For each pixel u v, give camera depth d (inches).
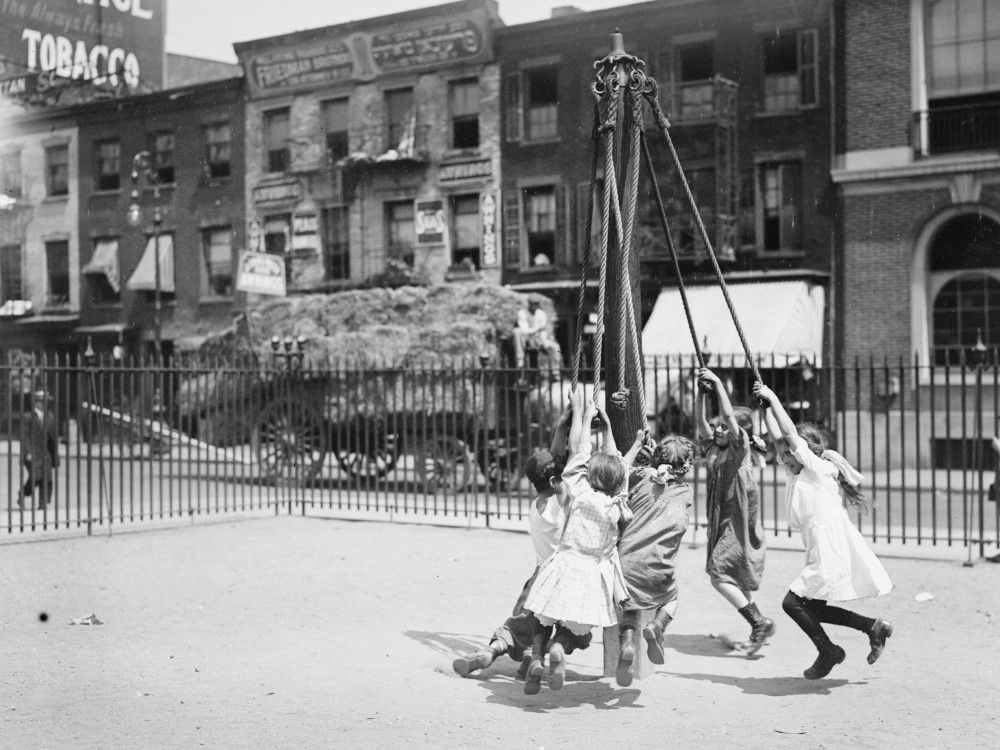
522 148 1246.9
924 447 955.3
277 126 1453.0
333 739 220.2
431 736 222.7
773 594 398.6
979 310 978.1
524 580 427.5
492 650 269.4
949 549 486.3
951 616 354.3
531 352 716.0
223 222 1485.0
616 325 288.5
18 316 1637.6
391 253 1357.0
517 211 1251.2
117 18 1637.6
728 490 309.6
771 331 994.7
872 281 1013.8
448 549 514.3
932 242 1000.9
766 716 240.2
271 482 805.9
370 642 316.5
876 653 261.7
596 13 1183.6
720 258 1083.9
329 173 1389.0
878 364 997.8
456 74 1288.1
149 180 1536.7
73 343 1605.6
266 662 290.4
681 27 1142.3
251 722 232.5
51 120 1615.4
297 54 1395.2
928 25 998.4
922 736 223.3
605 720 236.8
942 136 991.6
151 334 1542.8
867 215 1017.5
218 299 1487.5
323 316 813.9
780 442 279.9
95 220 1595.7
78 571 448.1
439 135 1305.4
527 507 662.5
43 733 223.6
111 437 575.2
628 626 253.6
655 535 267.3
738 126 1106.7
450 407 724.0
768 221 1099.3
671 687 268.5
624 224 288.2
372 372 659.4
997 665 288.5
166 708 243.8
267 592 400.5
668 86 1146.0
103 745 215.6
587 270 295.1
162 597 389.7
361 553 501.0
